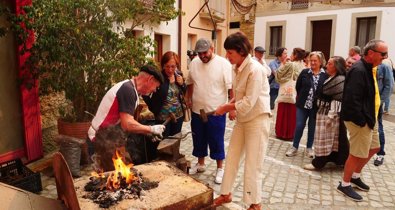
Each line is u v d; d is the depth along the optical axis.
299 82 5.40
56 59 4.18
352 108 3.56
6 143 4.39
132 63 4.80
